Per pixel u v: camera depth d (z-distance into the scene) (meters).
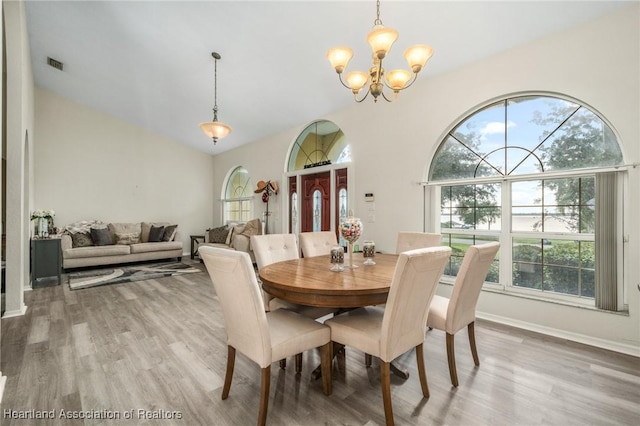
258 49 3.56
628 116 2.34
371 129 4.14
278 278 1.96
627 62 2.34
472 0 2.42
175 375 2.02
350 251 2.34
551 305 2.70
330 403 1.74
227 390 1.77
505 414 1.64
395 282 1.54
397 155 3.83
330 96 4.27
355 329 1.74
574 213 2.71
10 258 3.13
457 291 1.90
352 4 2.65
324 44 3.24
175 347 2.43
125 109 6.12
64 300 3.68
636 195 2.31
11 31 2.97
